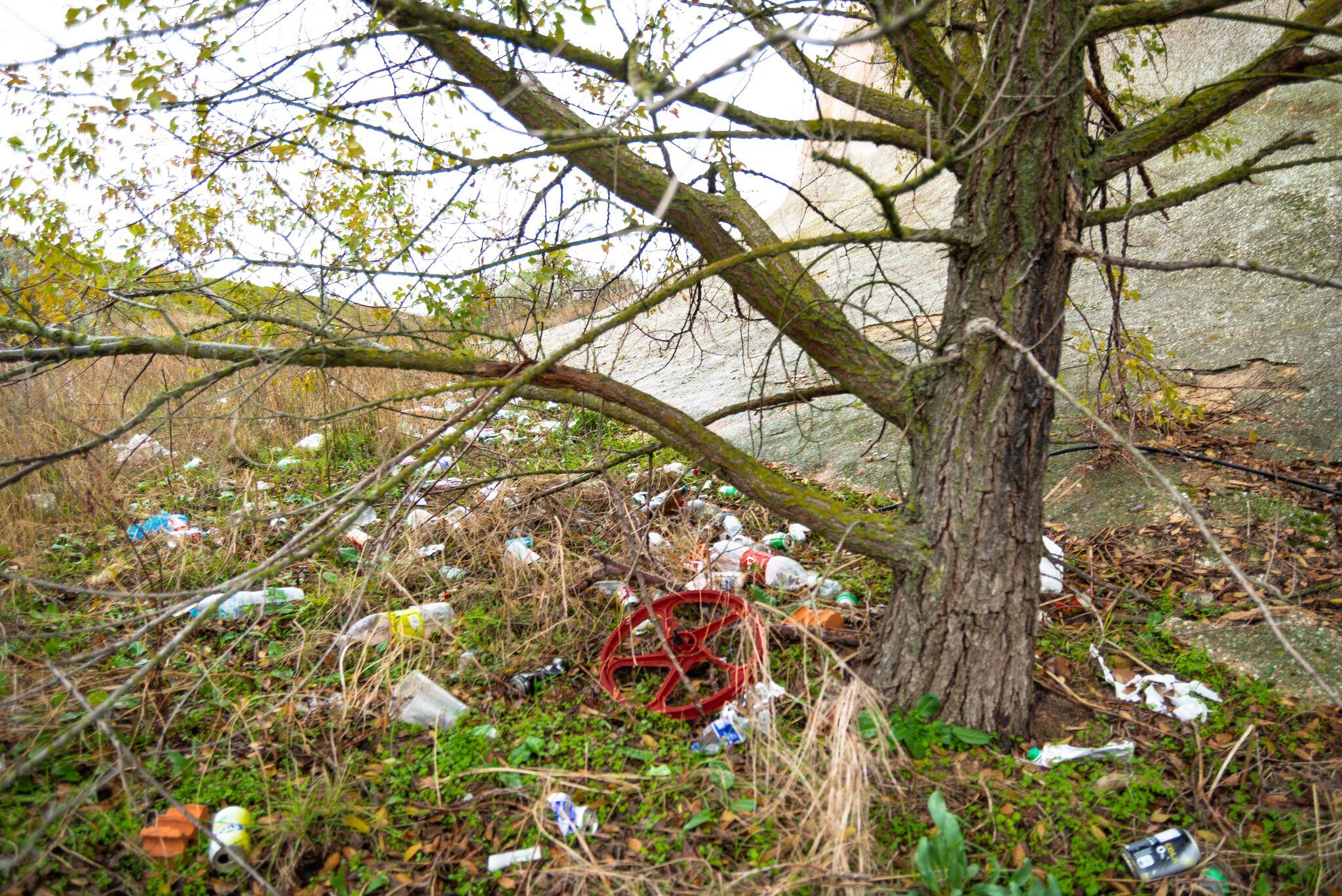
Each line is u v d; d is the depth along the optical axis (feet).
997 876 7.49
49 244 9.99
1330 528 12.55
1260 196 20.71
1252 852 7.89
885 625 9.78
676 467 16.89
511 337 10.89
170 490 16.16
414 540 13.46
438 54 9.02
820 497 9.39
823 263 28.99
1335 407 14.88
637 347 27.91
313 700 10.27
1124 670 10.49
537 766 9.14
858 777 7.77
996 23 8.34
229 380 19.90
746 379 22.62
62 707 9.46
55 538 14.11
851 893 7.27
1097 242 21.35
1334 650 10.30
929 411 9.36
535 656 11.08
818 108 8.79
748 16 8.08
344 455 18.70
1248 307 18.12
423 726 9.82
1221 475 14.16
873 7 8.08
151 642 11.30
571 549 13.79
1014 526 8.88
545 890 7.64
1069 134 8.32
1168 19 7.87
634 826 8.30
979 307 8.70
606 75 9.91
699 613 11.53
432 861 8.02
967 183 8.72
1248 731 9.07
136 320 12.05
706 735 9.32
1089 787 8.63
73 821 8.23
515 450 18.69
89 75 7.60
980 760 8.91
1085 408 6.96
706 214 9.47
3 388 15.75
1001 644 9.02
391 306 10.57
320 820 8.33
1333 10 8.13
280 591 12.43
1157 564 12.61
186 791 8.74
